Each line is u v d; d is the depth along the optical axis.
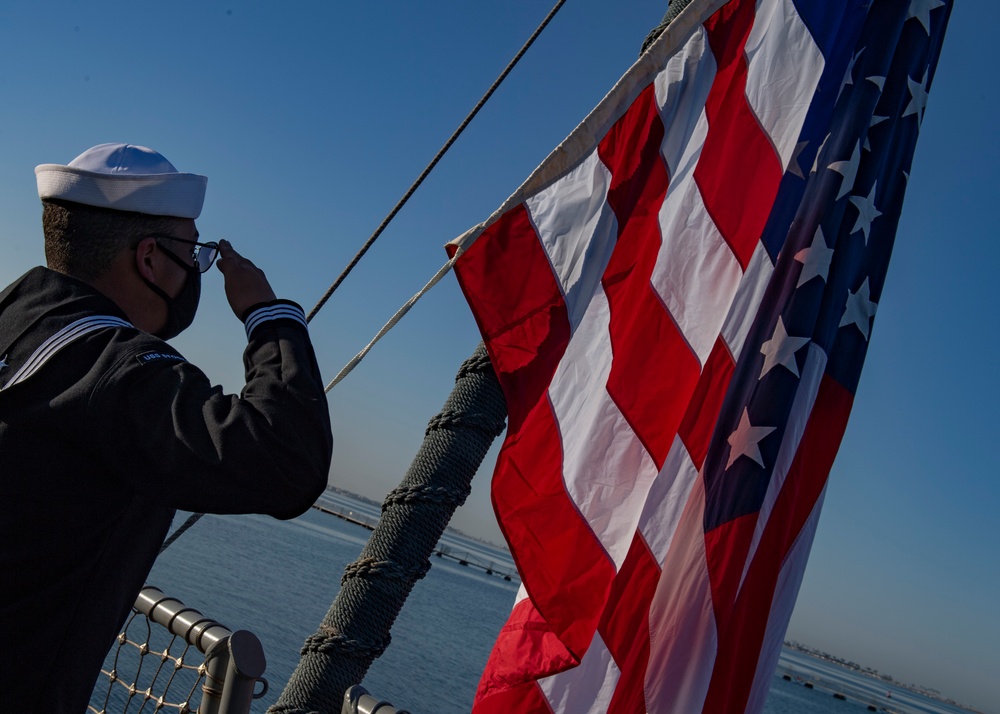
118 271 1.37
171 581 38.19
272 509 1.18
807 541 2.77
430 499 2.42
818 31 3.03
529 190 2.79
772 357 2.67
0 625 1.19
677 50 2.96
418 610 67.69
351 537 160.88
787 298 2.74
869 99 2.96
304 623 36.69
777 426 2.58
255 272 1.42
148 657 13.62
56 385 1.19
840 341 3.02
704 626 2.48
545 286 2.73
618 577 2.61
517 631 2.69
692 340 2.80
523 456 2.70
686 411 2.73
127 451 1.15
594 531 2.68
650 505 2.66
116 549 1.30
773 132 2.96
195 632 2.36
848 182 2.86
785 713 85.12
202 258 1.46
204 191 1.45
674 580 2.56
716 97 2.98
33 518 1.18
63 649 1.25
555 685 2.62
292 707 2.26
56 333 1.24
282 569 60.41
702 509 2.60
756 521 2.53
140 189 1.35
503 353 2.62
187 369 1.23
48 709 1.24
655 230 2.86
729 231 2.88
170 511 1.42
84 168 1.34
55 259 1.36
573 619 2.60
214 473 1.12
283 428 1.17
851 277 3.01
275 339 1.31
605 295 2.79
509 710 2.63
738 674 2.53
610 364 2.76
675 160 2.91
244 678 2.16
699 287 2.85
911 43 3.22
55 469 1.18
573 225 2.79
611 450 2.73
